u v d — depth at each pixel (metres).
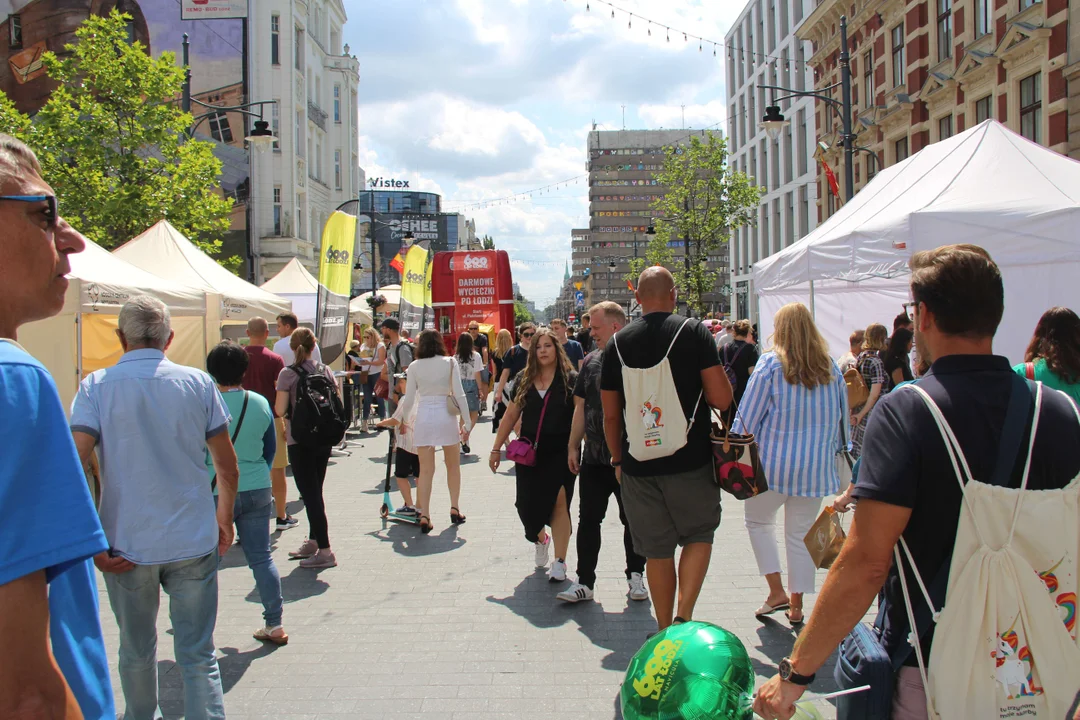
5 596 1.20
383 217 99.12
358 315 24.14
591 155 141.75
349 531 7.55
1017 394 1.90
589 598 5.42
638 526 4.22
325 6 43.91
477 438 14.80
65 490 1.28
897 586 1.99
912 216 7.54
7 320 1.41
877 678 1.95
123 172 18.27
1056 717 1.75
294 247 35.62
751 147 48.62
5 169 1.39
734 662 2.41
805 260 9.26
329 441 6.24
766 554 4.95
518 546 6.91
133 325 3.33
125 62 18.20
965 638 1.79
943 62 21.38
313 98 41.66
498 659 4.45
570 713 3.78
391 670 4.32
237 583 5.99
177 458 3.28
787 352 4.75
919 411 1.90
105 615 5.39
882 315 13.65
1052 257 7.19
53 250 1.46
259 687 4.12
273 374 7.80
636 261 45.06
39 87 29.69
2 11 29.55
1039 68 17.00
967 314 1.94
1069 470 1.86
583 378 5.43
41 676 1.23
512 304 22.75
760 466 4.03
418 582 5.93
